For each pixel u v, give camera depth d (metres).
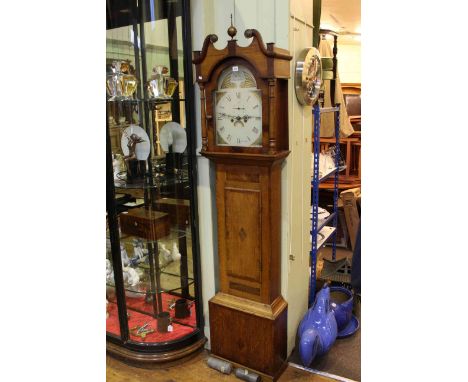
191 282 2.38
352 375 2.13
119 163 2.15
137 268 2.33
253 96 1.79
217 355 2.23
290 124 1.99
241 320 2.09
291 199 2.10
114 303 2.38
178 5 1.97
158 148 2.19
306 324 2.23
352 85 4.07
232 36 1.77
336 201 3.06
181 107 2.11
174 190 2.24
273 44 1.66
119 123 2.10
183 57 1.99
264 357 2.07
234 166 1.96
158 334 2.28
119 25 2.05
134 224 2.24
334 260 3.18
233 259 2.10
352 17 3.44
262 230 1.97
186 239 2.29
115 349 2.25
